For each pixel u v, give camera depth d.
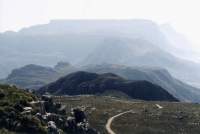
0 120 79.50
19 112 84.06
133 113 196.38
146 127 164.12
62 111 102.81
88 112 190.38
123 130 155.00
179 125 171.88
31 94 100.25
